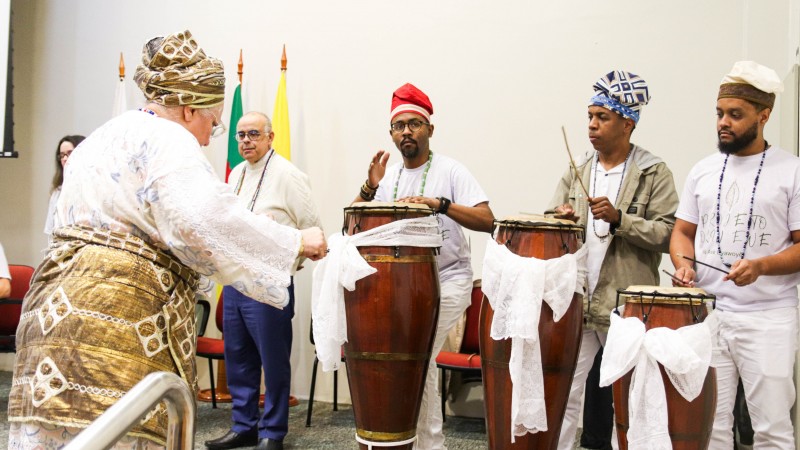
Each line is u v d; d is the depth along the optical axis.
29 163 6.15
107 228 1.78
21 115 6.17
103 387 1.69
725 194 2.89
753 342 2.80
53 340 1.71
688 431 2.41
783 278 2.80
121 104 5.70
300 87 5.48
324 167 5.41
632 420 2.40
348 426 4.66
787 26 4.43
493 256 2.61
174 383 1.41
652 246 3.10
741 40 4.59
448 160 3.49
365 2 5.36
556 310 2.55
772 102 2.83
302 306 5.38
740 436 3.89
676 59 4.70
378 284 2.66
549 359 2.57
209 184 1.79
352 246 2.68
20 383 1.74
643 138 4.74
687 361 2.35
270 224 1.86
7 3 5.56
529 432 2.59
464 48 5.12
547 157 4.92
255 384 4.20
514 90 5.00
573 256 2.60
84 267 1.74
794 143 3.72
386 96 5.29
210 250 1.76
